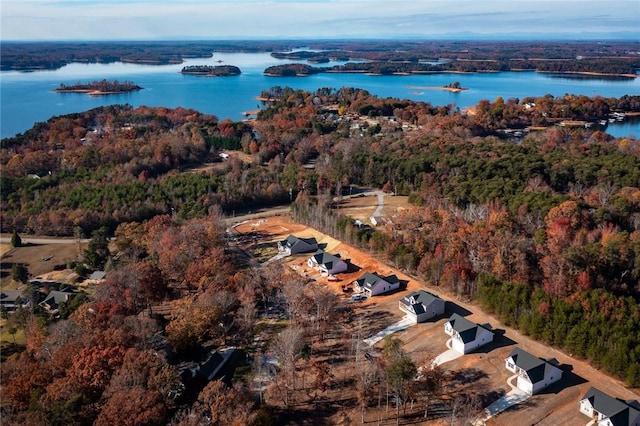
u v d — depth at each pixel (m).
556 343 83.81
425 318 94.31
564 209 119.06
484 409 70.88
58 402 62.81
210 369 80.75
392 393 72.44
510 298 91.12
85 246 142.12
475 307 97.81
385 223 137.88
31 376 69.50
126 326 79.88
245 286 99.81
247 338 89.69
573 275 96.31
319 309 93.62
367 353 83.75
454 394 73.88
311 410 72.19
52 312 103.69
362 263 120.12
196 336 83.38
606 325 80.62
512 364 77.75
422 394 71.50
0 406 68.50
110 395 64.38
